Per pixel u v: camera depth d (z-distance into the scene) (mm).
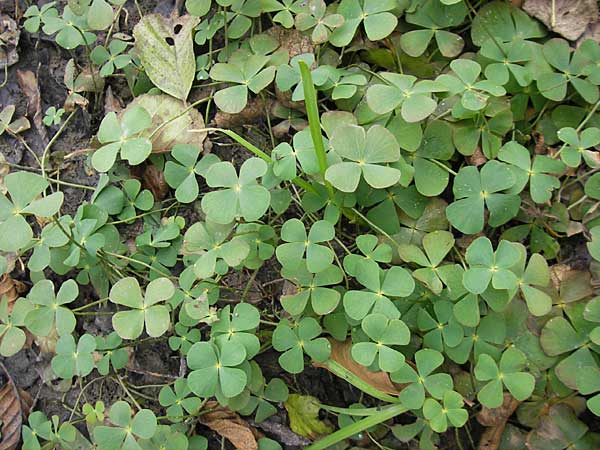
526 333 232
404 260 234
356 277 230
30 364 287
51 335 282
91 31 306
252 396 248
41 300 243
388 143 223
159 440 237
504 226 251
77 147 300
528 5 262
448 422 241
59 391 281
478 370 222
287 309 231
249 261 244
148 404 268
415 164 245
